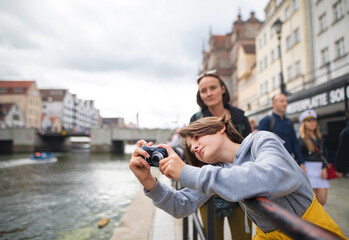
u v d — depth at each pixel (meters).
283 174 0.67
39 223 8.21
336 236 0.36
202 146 0.98
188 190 1.23
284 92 11.52
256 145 0.85
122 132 55.69
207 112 2.15
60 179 18.77
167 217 4.30
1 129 56.41
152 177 1.08
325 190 3.23
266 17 25.30
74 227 7.71
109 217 8.74
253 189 0.63
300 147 3.39
